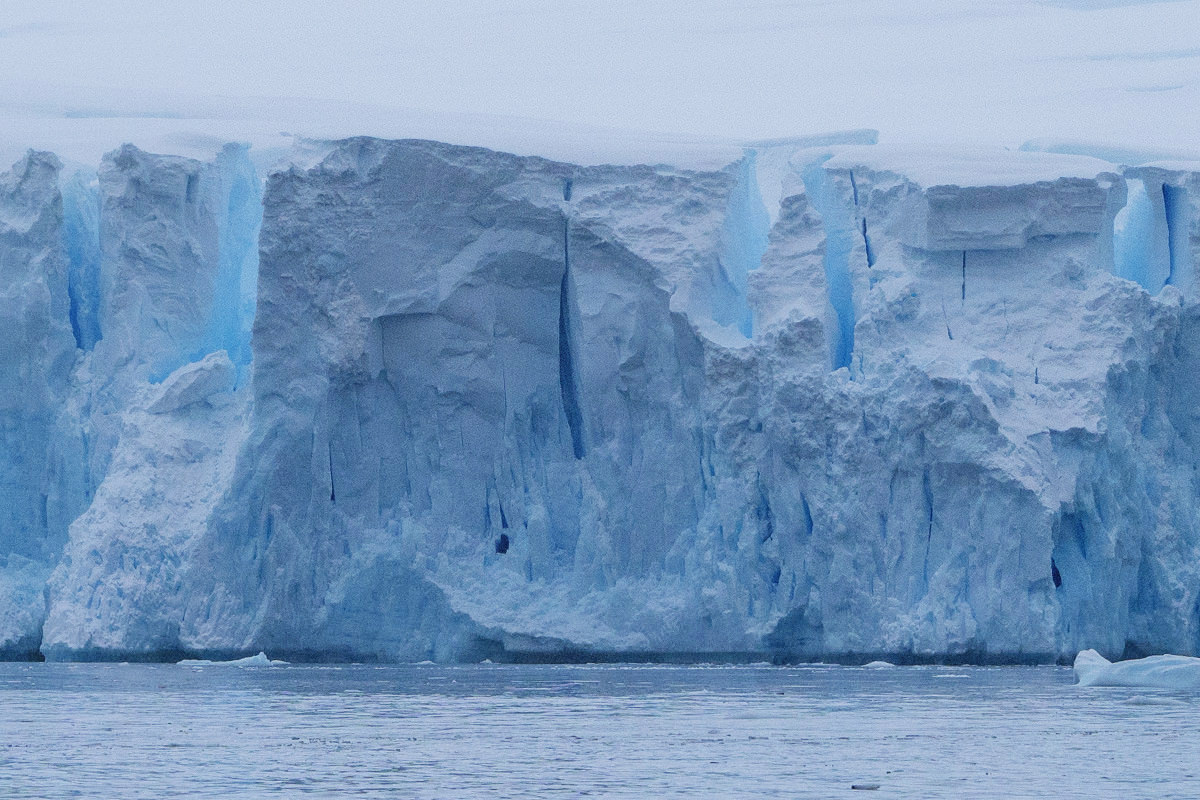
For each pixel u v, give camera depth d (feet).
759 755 300.61
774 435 612.70
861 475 607.37
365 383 640.58
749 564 611.06
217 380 654.12
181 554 625.82
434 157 636.89
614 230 641.40
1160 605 620.08
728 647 609.42
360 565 629.51
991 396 604.49
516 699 431.43
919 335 636.07
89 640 622.95
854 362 631.15
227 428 651.25
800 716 378.73
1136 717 376.68
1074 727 352.69
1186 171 655.35
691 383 633.20
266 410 631.56
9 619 646.74
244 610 622.54
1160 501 629.51
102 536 627.05
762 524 616.80
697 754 302.25
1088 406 609.42
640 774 273.95
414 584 632.79
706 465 627.87
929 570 602.03
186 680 517.55
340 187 636.07
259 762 291.38
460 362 645.51
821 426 610.65
